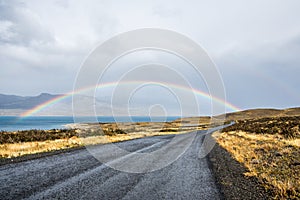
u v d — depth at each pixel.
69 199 5.29
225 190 6.32
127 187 6.34
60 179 6.92
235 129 37.34
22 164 9.02
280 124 30.06
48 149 13.77
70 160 10.01
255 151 13.87
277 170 8.73
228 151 14.14
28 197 5.33
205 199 5.57
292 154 11.98
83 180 6.91
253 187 6.64
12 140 18.00
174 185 6.68
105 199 5.36
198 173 8.26
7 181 6.59
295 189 6.36
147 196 5.66
